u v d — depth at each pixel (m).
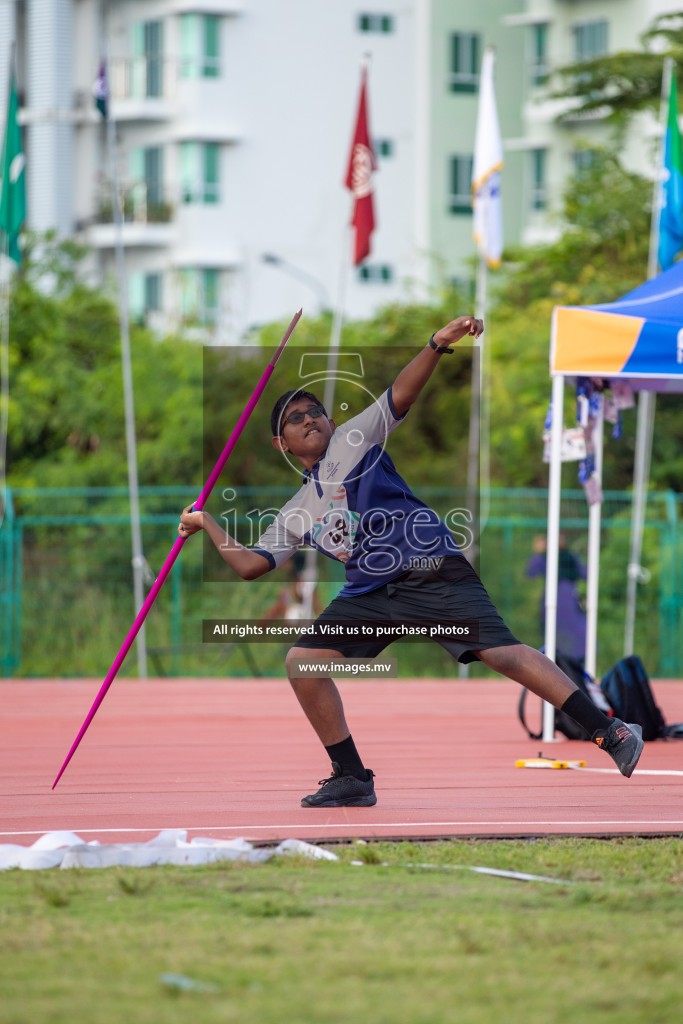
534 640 54.91
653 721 28.77
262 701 41.47
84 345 82.88
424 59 111.62
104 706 39.94
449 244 112.88
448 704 39.91
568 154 106.44
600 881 14.01
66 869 14.83
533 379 73.25
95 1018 9.62
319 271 112.25
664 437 69.44
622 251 81.81
